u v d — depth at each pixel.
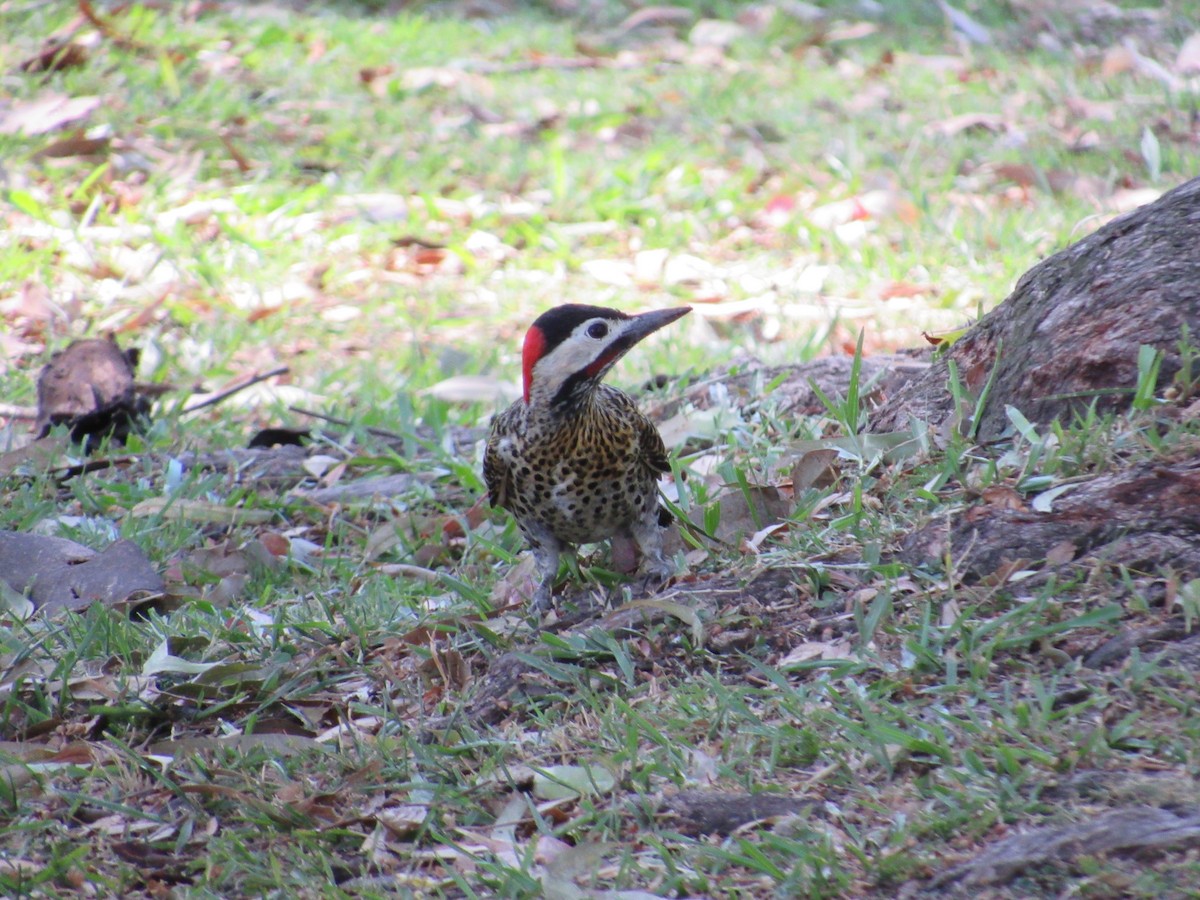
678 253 19.41
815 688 7.46
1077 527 8.01
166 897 6.90
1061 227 18.61
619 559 9.92
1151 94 22.92
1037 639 7.35
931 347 12.66
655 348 16.50
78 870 7.11
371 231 19.78
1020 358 9.65
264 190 20.66
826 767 6.92
